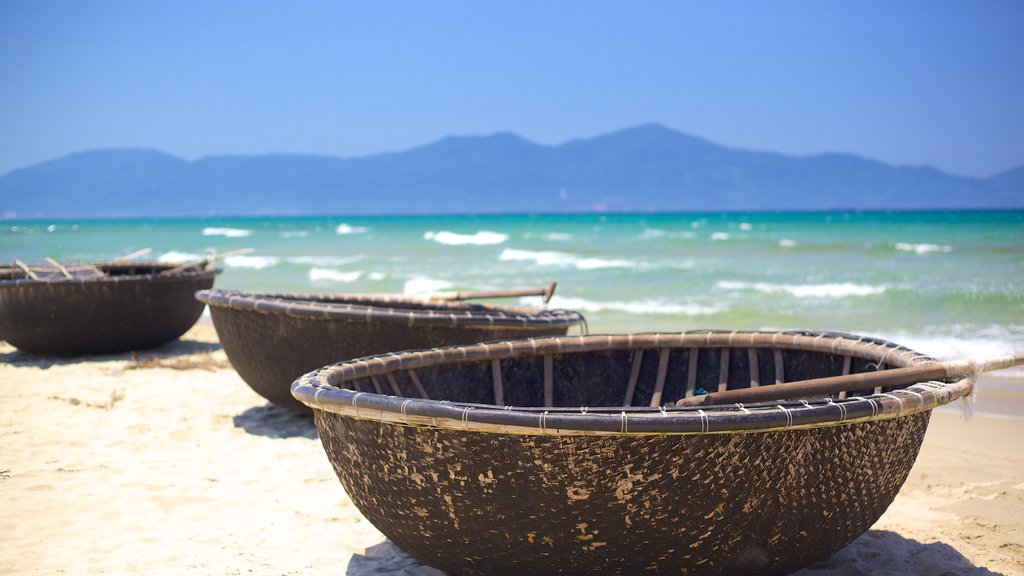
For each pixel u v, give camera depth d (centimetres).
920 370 376
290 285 2278
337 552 437
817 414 306
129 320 1017
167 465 591
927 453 649
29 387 862
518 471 318
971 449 661
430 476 334
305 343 650
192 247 4344
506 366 529
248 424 719
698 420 297
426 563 383
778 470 318
